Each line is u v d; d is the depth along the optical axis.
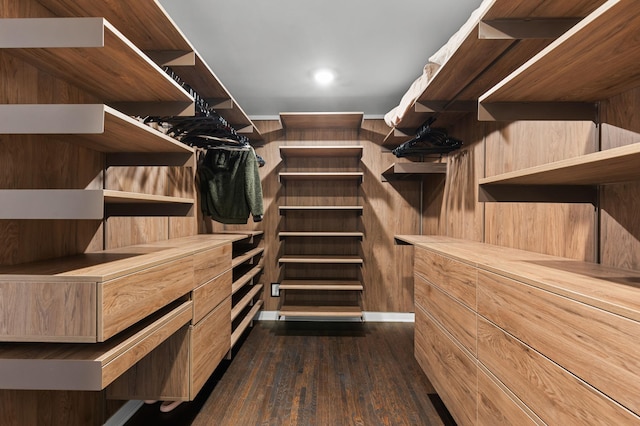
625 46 0.95
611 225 1.26
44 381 0.93
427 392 2.24
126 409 1.93
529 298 1.02
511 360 1.12
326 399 2.15
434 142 2.63
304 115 3.33
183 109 1.69
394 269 3.77
